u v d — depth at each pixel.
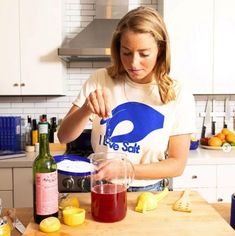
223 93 2.40
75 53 2.17
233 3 2.34
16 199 2.14
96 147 1.16
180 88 1.13
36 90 2.33
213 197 2.21
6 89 2.32
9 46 2.29
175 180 2.18
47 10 2.27
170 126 1.11
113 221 0.78
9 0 2.26
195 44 2.35
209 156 2.24
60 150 2.34
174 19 2.33
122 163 0.85
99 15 2.46
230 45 2.36
